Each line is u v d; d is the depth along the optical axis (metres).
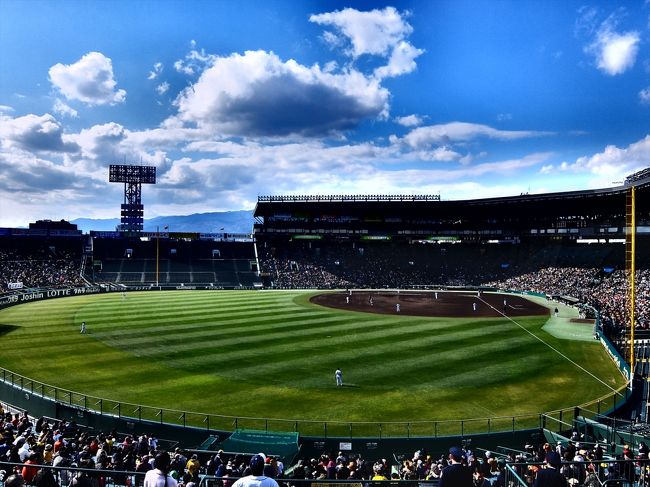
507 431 24.84
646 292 72.75
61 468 9.88
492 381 33.84
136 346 43.34
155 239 118.31
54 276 99.06
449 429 26.00
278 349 42.62
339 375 32.66
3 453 15.88
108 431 25.41
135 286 100.31
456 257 119.12
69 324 54.09
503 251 116.31
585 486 12.47
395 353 41.59
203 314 62.69
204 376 34.50
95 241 113.44
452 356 40.75
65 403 28.31
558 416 27.80
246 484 7.49
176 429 24.80
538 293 89.31
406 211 122.06
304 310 68.12
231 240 126.94
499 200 101.94
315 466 17.77
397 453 23.45
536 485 7.81
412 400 30.09
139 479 14.62
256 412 28.02
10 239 107.94
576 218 103.25
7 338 46.50
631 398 31.16
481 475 14.54
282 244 127.12
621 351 43.53
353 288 106.44
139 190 149.50
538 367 37.56
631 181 76.38
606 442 22.33
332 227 124.94
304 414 27.80
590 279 87.38
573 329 54.16
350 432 25.12
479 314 66.19
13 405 30.03
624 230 93.50
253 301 78.50
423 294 93.06
